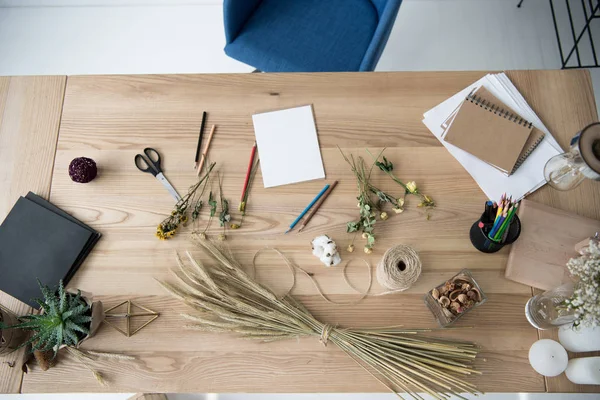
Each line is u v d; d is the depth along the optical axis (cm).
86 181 126
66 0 245
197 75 137
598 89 226
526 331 119
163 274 124
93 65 240
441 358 117
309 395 197
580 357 119
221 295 116
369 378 118
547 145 130
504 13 241
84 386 118
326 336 115
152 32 245
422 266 123
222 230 126
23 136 133
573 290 109
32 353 118
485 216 116
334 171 130
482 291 115
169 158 131
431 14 242
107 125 133
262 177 130
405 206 127
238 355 119
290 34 178
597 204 127
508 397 193
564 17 239
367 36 179
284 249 125
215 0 245
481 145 129
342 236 126
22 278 122
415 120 133
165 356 119
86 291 122
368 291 123
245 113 134
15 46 242
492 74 135
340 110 134
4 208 128
